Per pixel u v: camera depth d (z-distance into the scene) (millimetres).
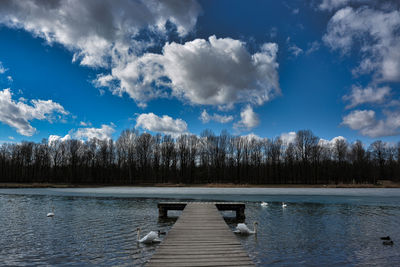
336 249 11500
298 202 30312
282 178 79812
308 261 9938
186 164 80812
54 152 86125
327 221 18234
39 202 30938
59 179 82188
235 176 79938
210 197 36688
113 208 25344
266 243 12445
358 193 40438
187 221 14219
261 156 81750
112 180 82812
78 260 10055
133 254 10734
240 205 20266
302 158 78188
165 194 41906
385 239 13016
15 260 10109
